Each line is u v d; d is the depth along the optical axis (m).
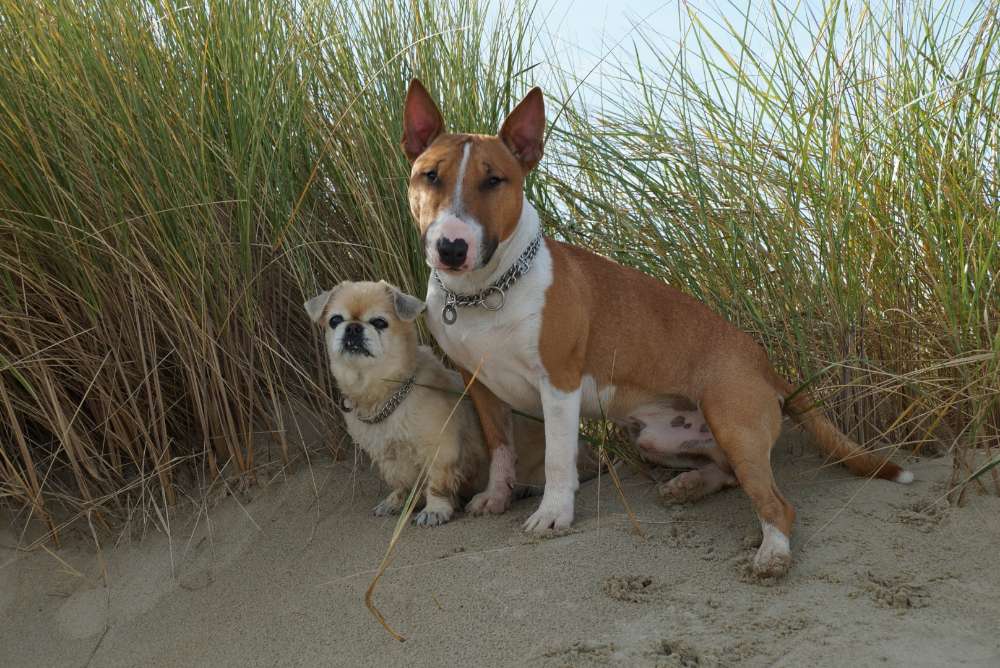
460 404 2.33
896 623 1.84
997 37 2.36
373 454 2.29
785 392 2.28
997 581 1.92
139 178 2.30
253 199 2.44
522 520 2.22
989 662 1.74
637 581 1.99
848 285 2.38
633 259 2.67
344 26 2.67
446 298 2.19
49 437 2.46
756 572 1.96
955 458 2.17
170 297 2.33
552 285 2.16
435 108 2.19
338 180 2.59
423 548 2.15
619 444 2.53
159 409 2.40
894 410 2.42
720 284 2.59
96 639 2.14
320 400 2.53
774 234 2.49
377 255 2.56
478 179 2.05
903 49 2.46
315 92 2.61
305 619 2.03
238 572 2.21
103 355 2.38
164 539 2.32
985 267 2.22
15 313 2.30
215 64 2.44
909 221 2.42
